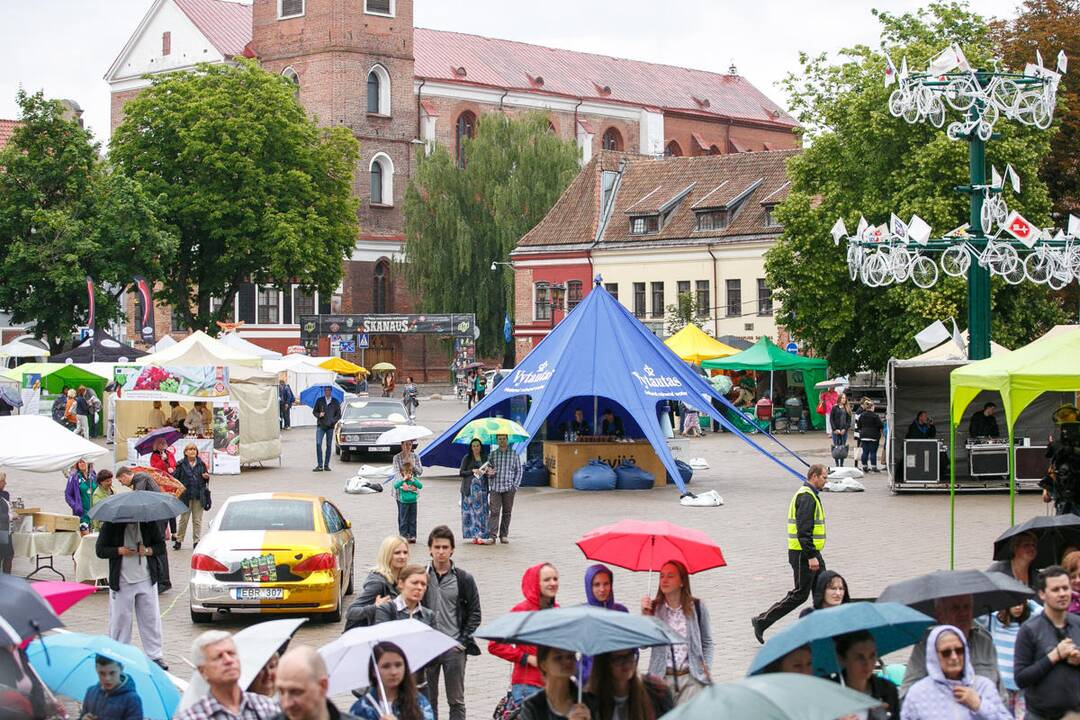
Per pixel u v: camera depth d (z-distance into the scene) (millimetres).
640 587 21328
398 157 101500
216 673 8859
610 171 86500
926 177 50625
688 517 30172
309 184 77812
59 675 11523
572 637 9281
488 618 19188
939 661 9719
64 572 24344
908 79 34281
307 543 19219
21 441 22266
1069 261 34000
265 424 42844
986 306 35312
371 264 99562
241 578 18906
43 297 65562
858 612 9477
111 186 67688
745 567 23156
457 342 89750
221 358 43500
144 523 17078
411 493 26719
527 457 37750
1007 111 34250
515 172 90875
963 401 19984
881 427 40125
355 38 98625
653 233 82125
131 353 59625
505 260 90375
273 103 77562
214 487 37531
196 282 80125
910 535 26656
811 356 62625
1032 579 13320
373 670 9859
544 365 37188
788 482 37625
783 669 9438
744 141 129125
